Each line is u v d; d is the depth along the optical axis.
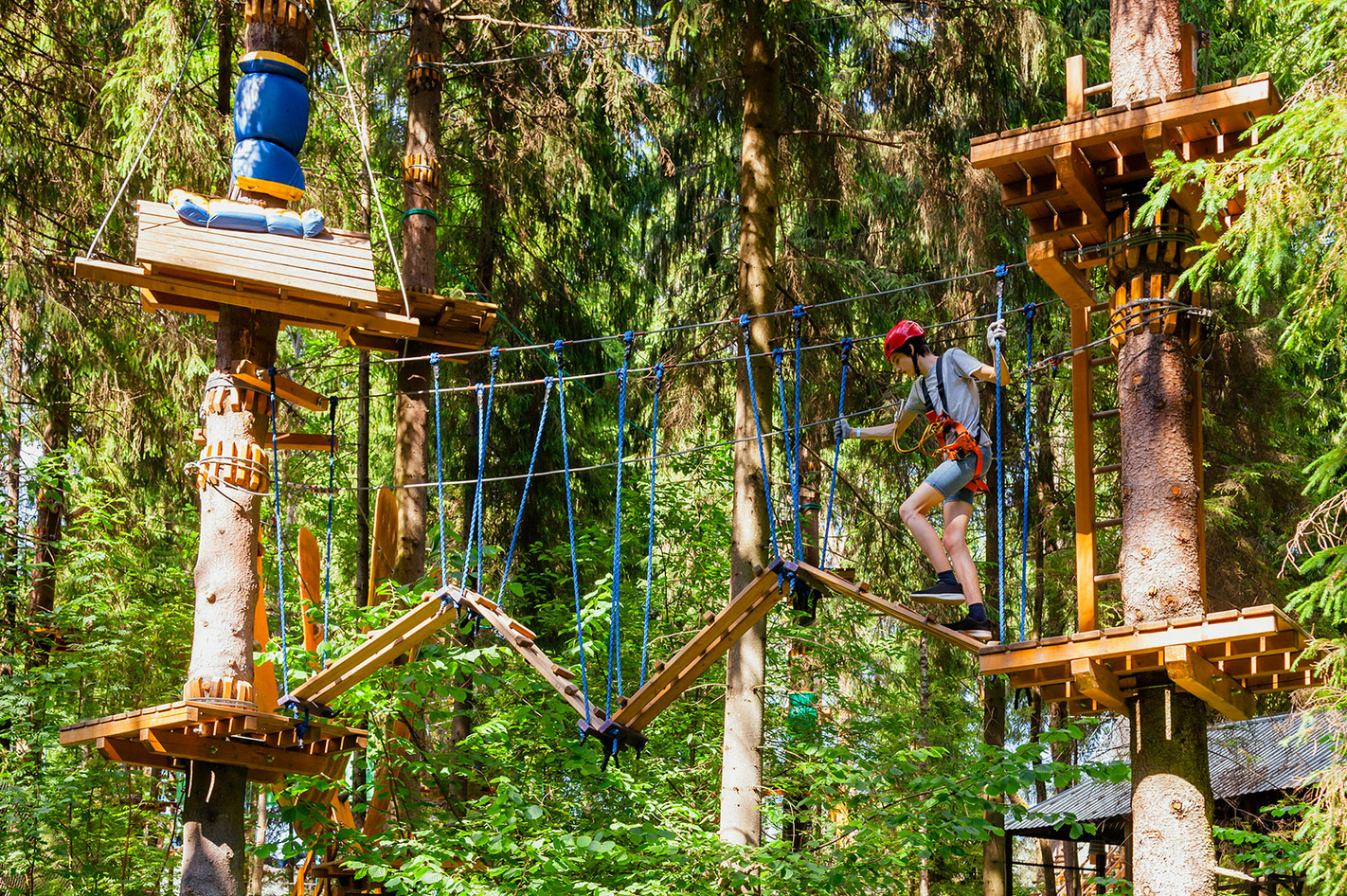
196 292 9.05
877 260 16.48
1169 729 6.56
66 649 13.21
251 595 9.19
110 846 13.50
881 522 15.37
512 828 9.40
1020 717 17.36
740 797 11.05
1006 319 15.17
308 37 10.22
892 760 11.49
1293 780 11.28
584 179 14.22
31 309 13.50
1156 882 6.62
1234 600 14.05
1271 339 14.43
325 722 9.02
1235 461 15.17
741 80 13.64
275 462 9.45
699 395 14.09
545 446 15.73
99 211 13.73
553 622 13.04
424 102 12.33
